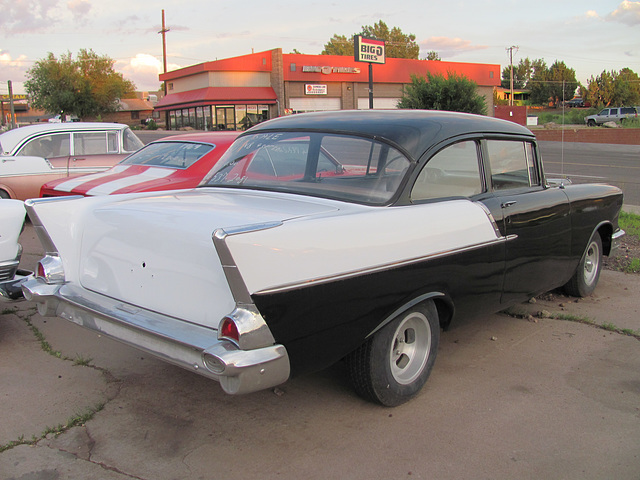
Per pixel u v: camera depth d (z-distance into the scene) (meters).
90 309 2.97
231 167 3.94
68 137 8.94
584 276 5.20
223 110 43.75
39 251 6.98
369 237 2.87
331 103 46.62
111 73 59.81
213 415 3.17
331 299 2.69
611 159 22.66
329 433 2.99
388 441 2.92
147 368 3.77
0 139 8.73
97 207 3.31
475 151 3.78
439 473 2.66
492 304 3.78
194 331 2.61
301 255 2.57
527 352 4.11
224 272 2.41
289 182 3.59
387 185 3.28
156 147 7.29
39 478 2.58
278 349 2.51
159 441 2.91
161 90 80.50
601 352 4.12
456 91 24.67
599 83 71.50
